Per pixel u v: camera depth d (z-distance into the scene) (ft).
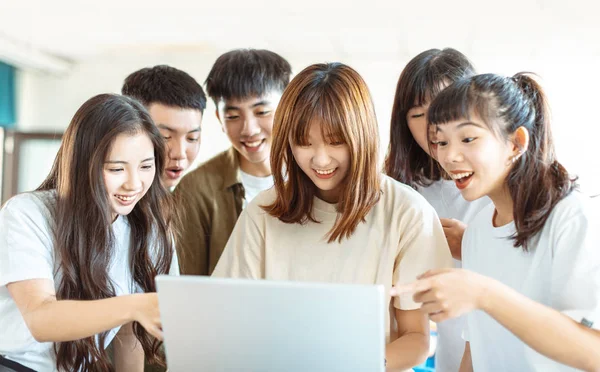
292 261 4.31
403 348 3.97
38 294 3.79
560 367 3.51
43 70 20.29
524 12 13.17
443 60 5.07
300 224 4.34
